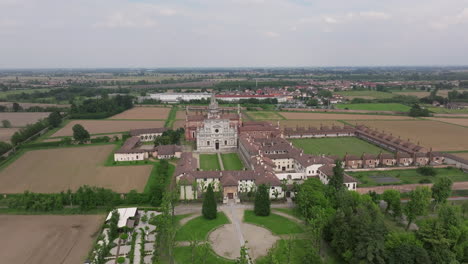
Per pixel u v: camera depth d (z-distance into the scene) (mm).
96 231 114188
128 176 169625
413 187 151625
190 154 188250
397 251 87250
